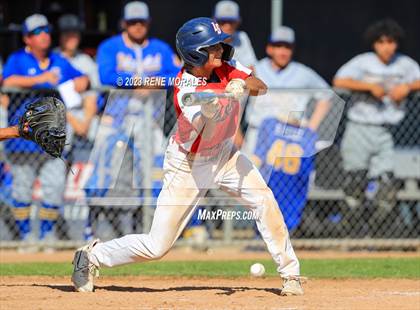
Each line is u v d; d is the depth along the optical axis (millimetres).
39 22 33406
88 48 42250
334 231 34656
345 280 25844
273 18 38125
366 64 35031
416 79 35375
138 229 33250
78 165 32906
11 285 23672
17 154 33469
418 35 40750
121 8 41906
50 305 19484
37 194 33781
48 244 33906
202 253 34406
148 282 25406
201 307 19312
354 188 34562
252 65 35000
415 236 35219
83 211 34125
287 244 21156
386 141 34875
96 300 20281
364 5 40875
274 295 21484
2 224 34156
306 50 40969
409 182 35188
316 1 40875
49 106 20969
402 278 26312
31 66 33531
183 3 40625
